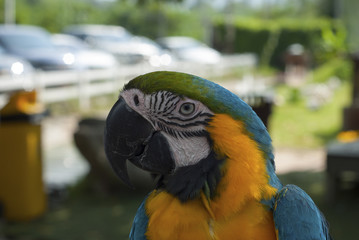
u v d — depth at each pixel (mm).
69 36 3639
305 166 1424
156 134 313
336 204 1066
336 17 6305
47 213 1018
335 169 1032
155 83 309
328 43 2643
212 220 297
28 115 938
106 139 325
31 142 955
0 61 2094
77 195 1143
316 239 287
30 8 7852
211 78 3723
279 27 5422
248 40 5555
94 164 1111
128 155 321
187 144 306
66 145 1709
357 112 1452
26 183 958
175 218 302
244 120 303
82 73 2426
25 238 886
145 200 338
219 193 298
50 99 2248
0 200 955
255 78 4250
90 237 895
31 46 2447
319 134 1894
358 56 1604
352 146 1068
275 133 1908
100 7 8242
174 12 8195
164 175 323
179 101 304
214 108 302
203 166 302
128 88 318
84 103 2469
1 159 945
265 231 296
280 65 5453
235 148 298
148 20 7980
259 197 297
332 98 2863
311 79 3578
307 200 299
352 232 912
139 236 325
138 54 3467
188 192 302
